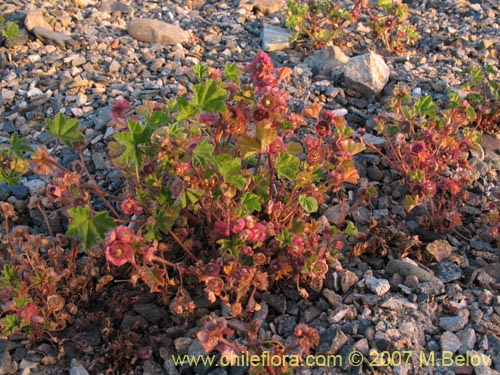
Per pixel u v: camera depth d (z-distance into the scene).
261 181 0.38
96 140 0.50
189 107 0.35
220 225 0.34
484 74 0.58
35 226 0.43
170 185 0.35
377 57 0.56
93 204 0.44
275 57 0.61
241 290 0.34
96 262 0.38
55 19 0.63
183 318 0.36
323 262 0.35
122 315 0.36
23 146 0.38
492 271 0.40
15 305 0.34
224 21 0.67
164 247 0.35
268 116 0.34
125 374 0.34
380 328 0.35
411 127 0.45
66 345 0.35
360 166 0.48
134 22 0.63
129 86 0.55
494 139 0.52
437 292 0.38
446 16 0.68
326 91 0.55
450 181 0.41
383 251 0.40
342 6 0.70
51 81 0.56
